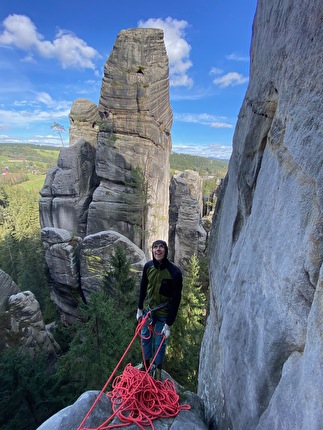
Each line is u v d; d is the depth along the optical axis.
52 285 26.28
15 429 11.70
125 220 27.88
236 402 3.65
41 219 30.81
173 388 5.06
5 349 16.38
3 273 18.52
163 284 4.42
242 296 3.96
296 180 2.82
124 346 12.92
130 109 27.72
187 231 34.28
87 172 30.31
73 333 23.44
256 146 4.52
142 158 28.12
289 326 2.62
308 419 2.07
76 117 32.59
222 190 7.68
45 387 13.25
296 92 3.07
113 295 18.16
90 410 3.75
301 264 2.51
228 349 4.22
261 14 4.99
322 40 2.58
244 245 4.37
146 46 27.47
